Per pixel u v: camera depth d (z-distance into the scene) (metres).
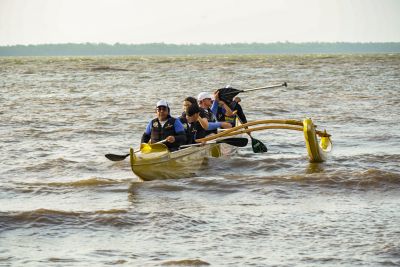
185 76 73.00
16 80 66.69
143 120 31.34
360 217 13.26
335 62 117.25
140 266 10.59
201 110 19.52
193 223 13.01
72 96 45.91
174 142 17.97
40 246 11.73
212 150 19.50
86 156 21.53
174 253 11.29
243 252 11.28
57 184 16.77
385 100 40.94
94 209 14.16
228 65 108.25
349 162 19.48
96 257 11.10
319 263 10.65
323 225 12.73
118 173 18.61
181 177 17.69
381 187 15.77
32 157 21.31
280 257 10.98
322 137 21.38
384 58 145.50
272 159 19.88
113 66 108.19
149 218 13.34
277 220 13.15
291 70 86.00
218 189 16.05
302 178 16.62
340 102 40.25
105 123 30.11
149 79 67.50
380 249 11.23
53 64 122.94
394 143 23.67
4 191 16.14
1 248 11.61
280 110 36.06
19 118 32.12
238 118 22.31
